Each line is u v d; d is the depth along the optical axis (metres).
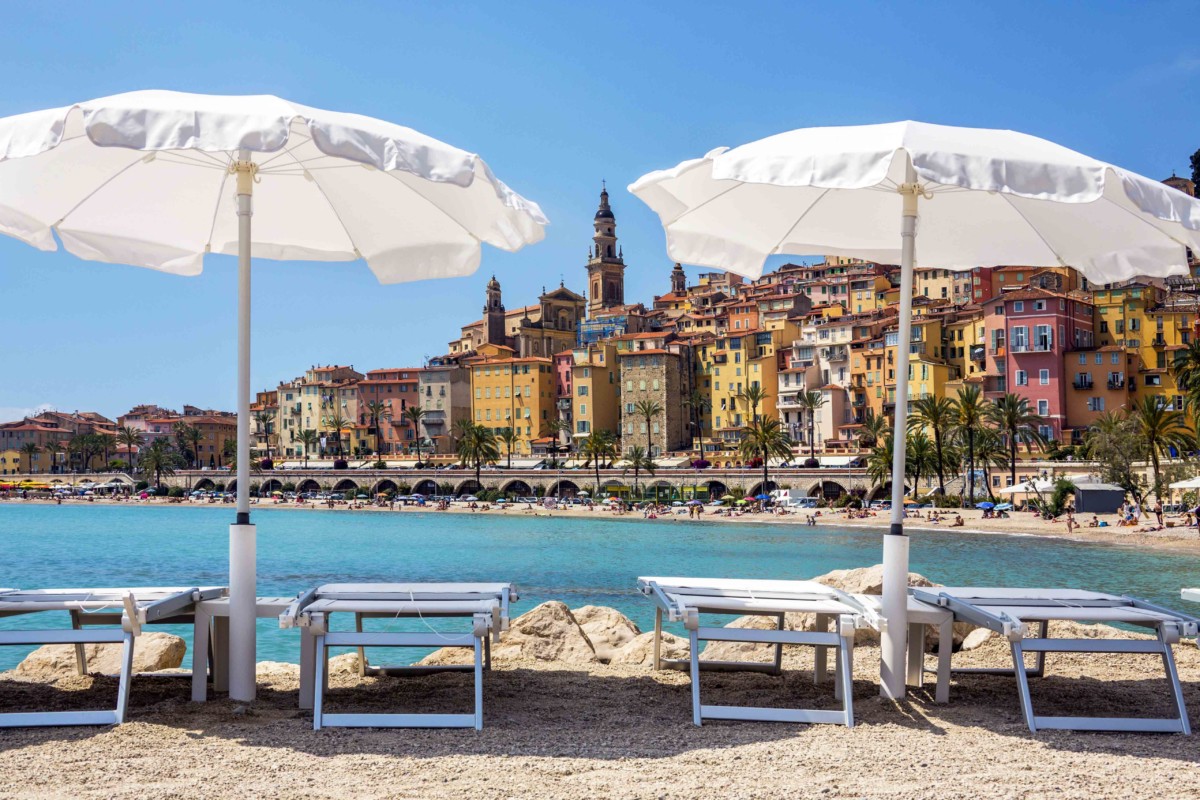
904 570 7.87
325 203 9.30
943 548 56.97
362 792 5.61
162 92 7.03
